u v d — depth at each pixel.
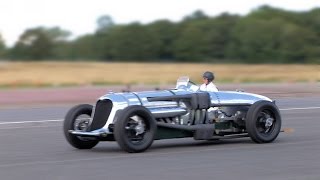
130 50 156.25
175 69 112.31
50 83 71.25
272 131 18.31
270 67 106.62
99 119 16.80
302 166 14.13
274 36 129.38
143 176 12.99
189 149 17.22
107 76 91.06
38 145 18.55
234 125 18.28
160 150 17.03
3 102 38.66
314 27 130.25
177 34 153.25
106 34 161.38
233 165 14.31
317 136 20.16
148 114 16.47
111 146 18.09
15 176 13.14
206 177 12.80
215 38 146.38
